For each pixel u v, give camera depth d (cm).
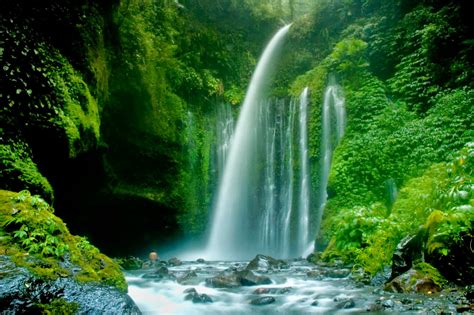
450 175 644
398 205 811
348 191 1012
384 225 684
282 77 1593
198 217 1291
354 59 1338
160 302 509
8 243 375
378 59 1330
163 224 1225
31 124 647
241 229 1362
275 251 1266
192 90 1380
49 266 362
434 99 1087
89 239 1179
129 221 1195
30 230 399
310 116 1324
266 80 1633
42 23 644
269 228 1304
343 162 1064
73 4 757
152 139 1191
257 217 1347
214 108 1446
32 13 562
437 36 1148
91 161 929
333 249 846
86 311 328
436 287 469
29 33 512
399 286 492
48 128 686
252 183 1406
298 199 1270
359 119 1162
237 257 1303
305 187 1264
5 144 606
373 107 1159
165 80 1283
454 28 1155
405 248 548
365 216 793
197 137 1335
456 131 934
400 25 1297
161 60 1276
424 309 403
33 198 451
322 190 1217
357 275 641
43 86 542
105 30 1010
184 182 1262
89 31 889
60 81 742
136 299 520
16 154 612
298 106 1379
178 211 1238
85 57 866
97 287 359
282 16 1980
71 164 823
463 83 1070
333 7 1650
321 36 1636
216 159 1390
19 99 510
